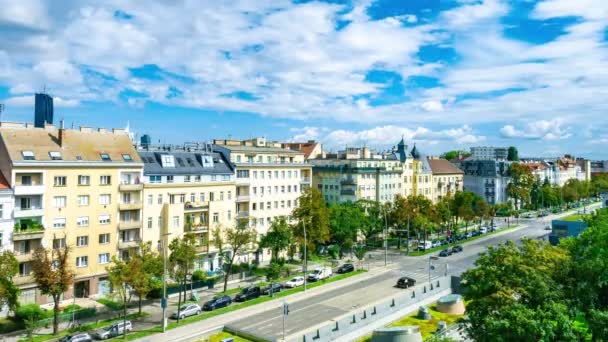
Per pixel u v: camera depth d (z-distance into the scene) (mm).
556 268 48312
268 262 98750
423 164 156500
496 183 192250
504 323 35000
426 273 91188
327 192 130500
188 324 60000
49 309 63125
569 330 35000
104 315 63344
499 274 42875
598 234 51344
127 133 79938
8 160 63500
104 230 72312
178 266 68938
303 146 145875
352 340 55312
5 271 52438
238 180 94438
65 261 57281
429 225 114312
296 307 68438
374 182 131750
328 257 106062
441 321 58156
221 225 82938
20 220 63906
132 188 75125
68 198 68375
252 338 55094
